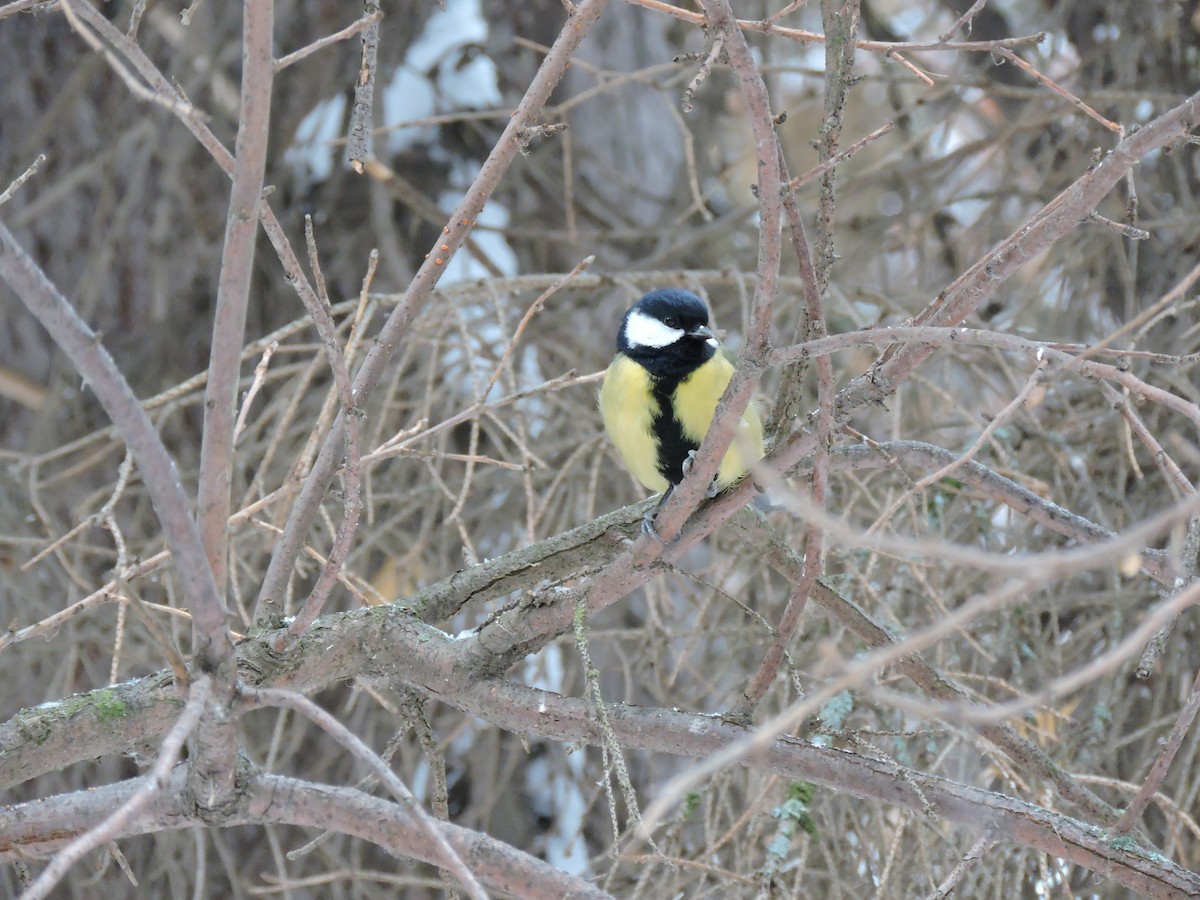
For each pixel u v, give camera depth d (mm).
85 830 5863
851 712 8781
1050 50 11781
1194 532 5594
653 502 7461
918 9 17188
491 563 7406
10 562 11219
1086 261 10875
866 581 8164
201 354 13297
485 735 12055
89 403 12727
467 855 5664
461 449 12414
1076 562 3256
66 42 13789
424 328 10086
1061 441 9852
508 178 14469
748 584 9852
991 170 13820
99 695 6344
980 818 6160
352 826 5777
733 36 4586
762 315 5137
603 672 13531
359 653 6891
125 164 13672
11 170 13656
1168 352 10086
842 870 8383
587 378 6828
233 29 13156
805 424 5973
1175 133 4797
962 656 9766
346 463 5680
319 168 14203
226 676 5121
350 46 13773
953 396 10195
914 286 11992
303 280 5375
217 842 10672
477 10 15648
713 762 3527
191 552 4848
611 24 15227
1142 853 6031
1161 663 9336
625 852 7266
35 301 4383
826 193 5613
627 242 14211
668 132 15531
